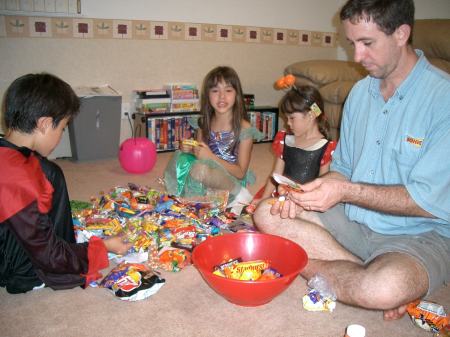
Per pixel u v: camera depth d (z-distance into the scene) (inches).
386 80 50.9
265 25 160.9
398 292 42.4
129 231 64.7
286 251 53.9
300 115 76.1
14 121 48.9
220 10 150.1
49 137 50.9
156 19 139.3
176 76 147.4
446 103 45.5
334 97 128.0
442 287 56.5
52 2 123.0
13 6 118.5
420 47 117.6
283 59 168.4
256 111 161.0
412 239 47.3
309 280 51.3
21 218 45.4
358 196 44.9
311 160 77.4
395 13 43.4
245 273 51.0
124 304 50.9
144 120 137.0
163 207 75.1
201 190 84.3
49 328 45.9
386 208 44.9
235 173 87.9
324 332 46.0
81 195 93.3
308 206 45.5
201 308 50.2
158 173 115.0
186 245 63.4
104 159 131.6
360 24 44.4
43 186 47.3
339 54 179.8
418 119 47.5
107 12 131.4
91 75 133.5
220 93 87.3
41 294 52.9
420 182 44.4
